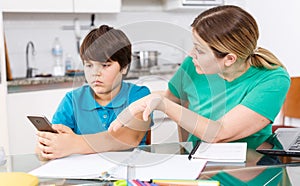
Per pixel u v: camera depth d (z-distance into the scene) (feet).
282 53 12.51
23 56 11.77
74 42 12.33
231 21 4.39
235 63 4.79
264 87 4.81
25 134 10.21
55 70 11.94
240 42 4.42
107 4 11.41
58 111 4.34
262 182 3.30
